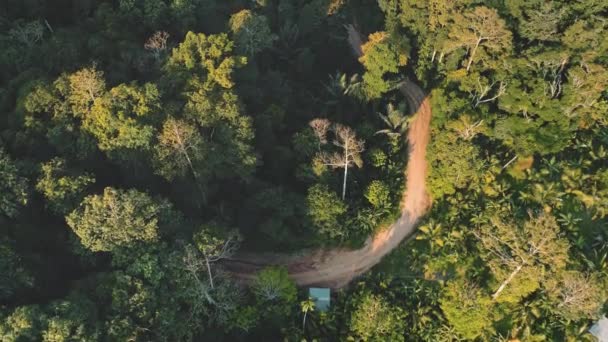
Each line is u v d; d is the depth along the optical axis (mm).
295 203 62594
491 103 72812
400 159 71562
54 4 72125
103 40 65312
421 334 60156
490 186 67875
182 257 51031
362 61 71188
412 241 66375
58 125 54844
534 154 70438
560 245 55500
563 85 68250
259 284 58375
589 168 68688
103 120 54125
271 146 65938
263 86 70438
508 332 60250
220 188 64438
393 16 78125
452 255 64125
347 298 61469
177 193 60094
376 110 73688
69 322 44969
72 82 54625
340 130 65125
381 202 66500
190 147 56125
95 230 48594
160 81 59156
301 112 72625
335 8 81188
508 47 69250
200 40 59656
